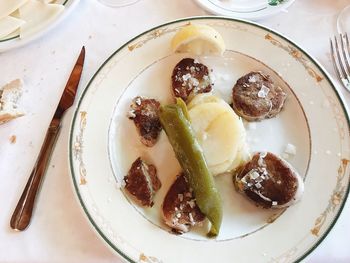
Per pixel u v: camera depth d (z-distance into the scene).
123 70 0.32
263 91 0.29
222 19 0.32
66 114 0.31
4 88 0.32
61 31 0.35
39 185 0.29
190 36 0.30
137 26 0.35
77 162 0.29
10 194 0.29
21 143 0.31
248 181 0.27
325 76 0.30
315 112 0.29
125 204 0.28
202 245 0.26
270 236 0.26
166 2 0.35
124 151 0.30
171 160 0.29
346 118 0.28
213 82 0.31
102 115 0.30
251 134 0.30
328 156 0.28
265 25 0.34
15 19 0.34
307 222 0.26
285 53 0.31
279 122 0.30
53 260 0.27
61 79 0.33
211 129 0.28
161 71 0.32
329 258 0.25
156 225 0.27
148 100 0.30
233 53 0.32
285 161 0.27
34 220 0.28
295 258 0.25
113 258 0.27
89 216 0.27
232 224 0.27
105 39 0.34
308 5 0.34
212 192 0.26
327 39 0.33
